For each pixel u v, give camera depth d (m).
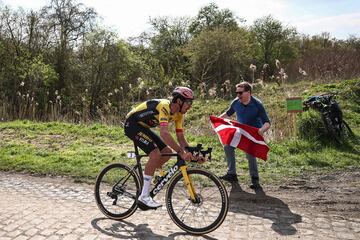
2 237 4.33
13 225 4.68
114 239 4.31
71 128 11.52
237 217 5.05
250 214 5.17
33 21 20.78
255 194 6.05
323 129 9.43
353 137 9.72
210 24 29.03
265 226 4.74
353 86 14.43
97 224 4.76
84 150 8.91
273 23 27.52
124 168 4.96
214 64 23.06
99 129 11.37
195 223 4.55
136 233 4.49
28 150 8.99
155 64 24.28
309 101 10.19
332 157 8.09
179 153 4.41
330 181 6.69
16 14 20.41
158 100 4.63
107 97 20.83
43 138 10.38
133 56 22.95
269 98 15.18
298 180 6.74
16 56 20.02
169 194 4.57
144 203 4.59
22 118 14.41
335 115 9.55
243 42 23.77
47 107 16.84
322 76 18.72
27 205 5.46
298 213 5.21
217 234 4.48
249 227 4.70
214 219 4.55
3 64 19.70
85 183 6.75
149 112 4.58
